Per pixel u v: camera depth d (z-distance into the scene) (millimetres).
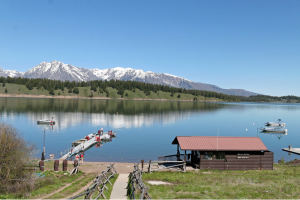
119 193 17984
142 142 63219
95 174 27484
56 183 21969
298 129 104500
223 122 117562
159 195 17281
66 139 64938
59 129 82000
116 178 24484
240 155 29547
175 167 30438
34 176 20984
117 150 53344
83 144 54125
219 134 80062
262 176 25406
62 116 121062
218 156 29734
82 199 16625
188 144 29531
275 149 59500
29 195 17953
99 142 61000
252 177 24719
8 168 18766
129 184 20500
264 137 80938
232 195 17391
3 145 18891
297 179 23266
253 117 154750
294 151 54250
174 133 79250
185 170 28812
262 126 108312
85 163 35312
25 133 72188
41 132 74812
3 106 166625
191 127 95000
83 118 115812
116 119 115375
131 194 16938
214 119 130625
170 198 16484
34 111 140500
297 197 16953
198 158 30562
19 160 19734
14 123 90188
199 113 167625
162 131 83125
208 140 30734
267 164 29812
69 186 21188
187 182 22516
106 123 100500
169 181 23062
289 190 18781
